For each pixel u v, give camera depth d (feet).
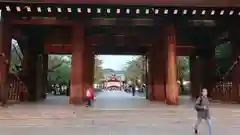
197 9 89.40
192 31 110.42
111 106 84.43
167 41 96.12
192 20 96.37
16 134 44.04
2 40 90.63
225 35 108.47
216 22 97.50
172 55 94.99
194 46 132.16
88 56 115.14
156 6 86.84
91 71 120.47
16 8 87.86
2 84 88.38
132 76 313.53
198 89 133.59
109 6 87.04
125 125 54.03
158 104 94.22
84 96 105.40
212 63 126.11
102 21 94.53
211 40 123.75
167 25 96.12
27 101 111.04
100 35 116.16
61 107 79.92
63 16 92.53
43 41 123.65
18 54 154.71
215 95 118.93
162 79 115.24
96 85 429.79
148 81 128.67
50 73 216.33
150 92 122.31
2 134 44.09
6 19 91.45
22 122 57.67
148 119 61.21
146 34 111.45
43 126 53.06
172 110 72.28
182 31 110.32
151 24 95.71
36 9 88.89
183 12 90.99
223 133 44.83
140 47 136.05
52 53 139.74
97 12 91.15
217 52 125.70
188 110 72.38
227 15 92.89
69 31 112.27
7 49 91.30
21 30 108.88
